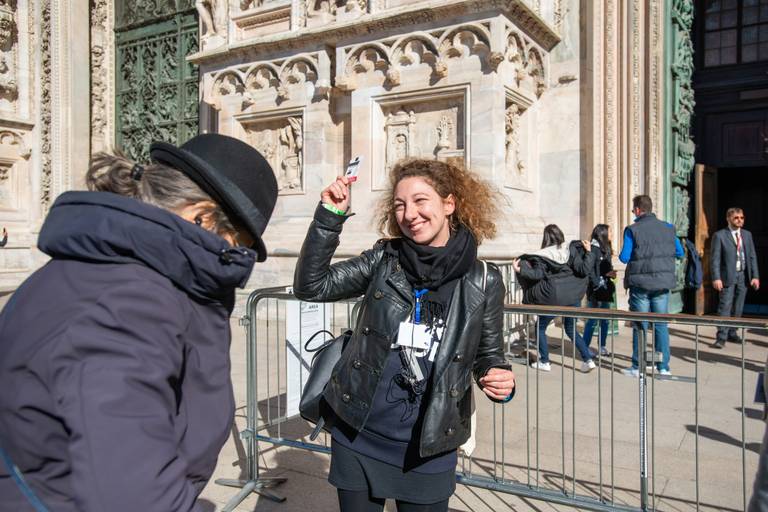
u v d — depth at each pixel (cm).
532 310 289
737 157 987
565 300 556
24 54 1326
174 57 1279
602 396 488
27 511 84
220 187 107
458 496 309
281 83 913
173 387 98
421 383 178
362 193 833
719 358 630
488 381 179
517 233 760
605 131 830
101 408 78
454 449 183
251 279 896
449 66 762
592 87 829
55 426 82
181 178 108
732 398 483
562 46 861
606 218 833
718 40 1002
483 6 725
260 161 119
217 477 337
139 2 1324
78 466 77
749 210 1077
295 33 872
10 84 1288
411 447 178
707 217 943
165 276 97
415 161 193
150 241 94
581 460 354
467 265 185
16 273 1273
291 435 404
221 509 299
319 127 882
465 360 178
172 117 1281
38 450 83
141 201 100
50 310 88
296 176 921
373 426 180
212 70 989
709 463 349
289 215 914
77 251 94
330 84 870
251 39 928
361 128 834
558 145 866
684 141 907
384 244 205
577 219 852
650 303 588
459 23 748
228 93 981
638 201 592
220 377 108
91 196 97
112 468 77
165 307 92
